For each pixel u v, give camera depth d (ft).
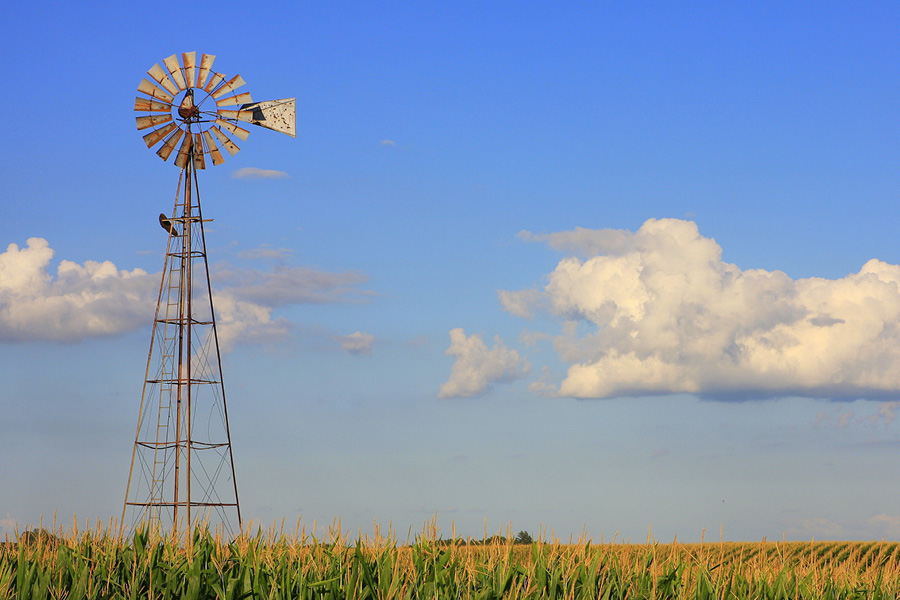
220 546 60.70
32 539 60.23
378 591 52.49
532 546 58.29
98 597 51.88
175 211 140.26
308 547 60.85
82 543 60.44
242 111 140.36
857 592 60.70
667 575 56.08
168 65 140.67
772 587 58.75
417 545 59.21
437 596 52.65
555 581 55.01
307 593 51.88
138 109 139.74
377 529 60.03
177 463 133.49
